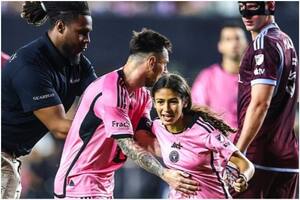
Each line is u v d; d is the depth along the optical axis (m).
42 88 22.75
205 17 37.88
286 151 24.69
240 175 21.14
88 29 23.17
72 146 21.95
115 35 37.94
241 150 23.69
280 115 24.39
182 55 38.00
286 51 24.14
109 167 22.05
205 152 21.83
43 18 23.91
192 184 20.44
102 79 21.70
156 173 20.80
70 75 23.64
